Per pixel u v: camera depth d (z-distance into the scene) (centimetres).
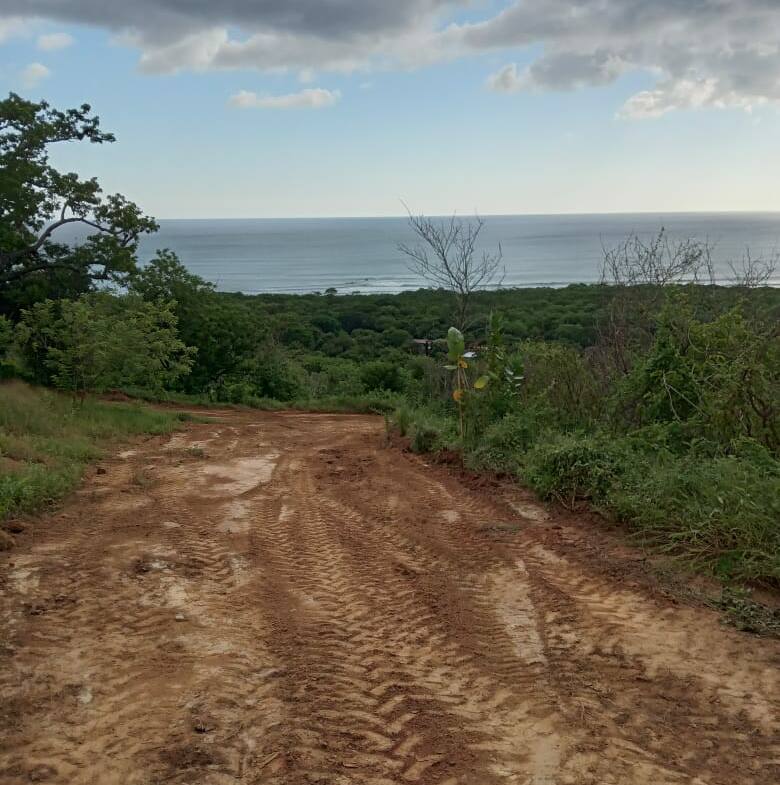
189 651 384
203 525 653
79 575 501
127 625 418
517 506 679
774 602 435
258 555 559
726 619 416
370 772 280
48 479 745
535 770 282
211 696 336
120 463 1002
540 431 873
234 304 3127
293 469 974
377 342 4425
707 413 713
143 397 2298
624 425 836
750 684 346
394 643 396
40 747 294
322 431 1585
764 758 289
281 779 275
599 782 274
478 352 1177
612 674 359
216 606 450
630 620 420
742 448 620
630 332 1014
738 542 481
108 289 1975
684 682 349
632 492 599
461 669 366
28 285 2206
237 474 934
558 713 323
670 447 709
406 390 2433
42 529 619
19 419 1120
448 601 457
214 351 2756
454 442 987
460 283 1412
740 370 694
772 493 497
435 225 1455
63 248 2206
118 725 311
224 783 273
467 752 294
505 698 337
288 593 475
